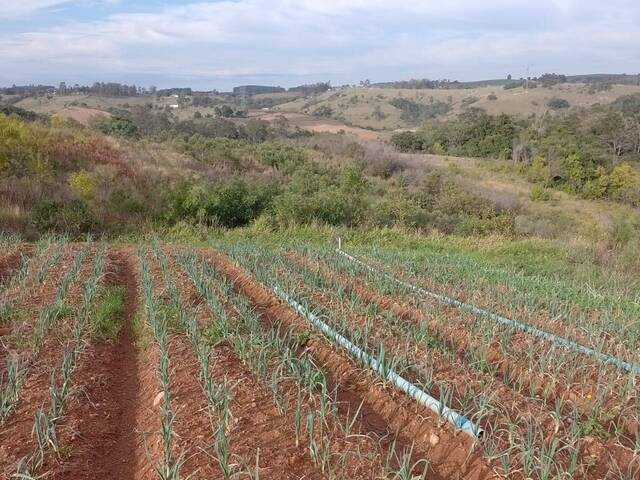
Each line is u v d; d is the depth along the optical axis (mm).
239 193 19562
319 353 7203
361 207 20484
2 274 10812
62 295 8680
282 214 19109
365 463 4707
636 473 4785
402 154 44562
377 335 7469
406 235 18781
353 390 6266
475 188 32688
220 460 4395
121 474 4922
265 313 9062
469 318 8688
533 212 29594
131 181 21766
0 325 7738
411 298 9836
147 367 6875
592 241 18547
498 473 4566
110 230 17281
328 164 35594
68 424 5324
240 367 6551
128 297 9945
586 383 6391
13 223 16172
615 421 5648
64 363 5898
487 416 5602
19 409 5453
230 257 12766
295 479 4500
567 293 10984
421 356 7055
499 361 6695
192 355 6848
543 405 5777
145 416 5730
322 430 4938
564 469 4723
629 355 7410
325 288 10008
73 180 18906
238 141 42438
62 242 13547
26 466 4516
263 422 5316
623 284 12906
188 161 29469
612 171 40094
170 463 4609
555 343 7176
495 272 12703
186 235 17484
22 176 19672
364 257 13742
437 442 5172
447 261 14023
